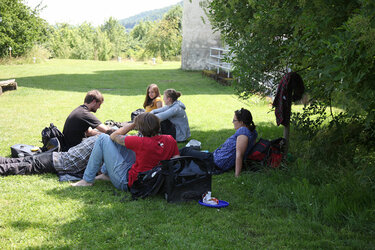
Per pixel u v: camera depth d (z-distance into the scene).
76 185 4.30
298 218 3.45
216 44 24.42
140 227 3.23
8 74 20.14
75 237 3.05
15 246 2.86
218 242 3.01
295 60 4.48
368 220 3.27
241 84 5.13
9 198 3.84
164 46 42.75
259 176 4.47
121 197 3.92
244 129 4.65
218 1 5.07
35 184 4.29
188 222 3.36
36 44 31.25
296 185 4.09
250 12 4.79
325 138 4.93
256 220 3.43
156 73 22.75
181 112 6.34
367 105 3.05
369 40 2.59
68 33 45.38
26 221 3.31
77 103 10.91
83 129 5.09
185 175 3.77
